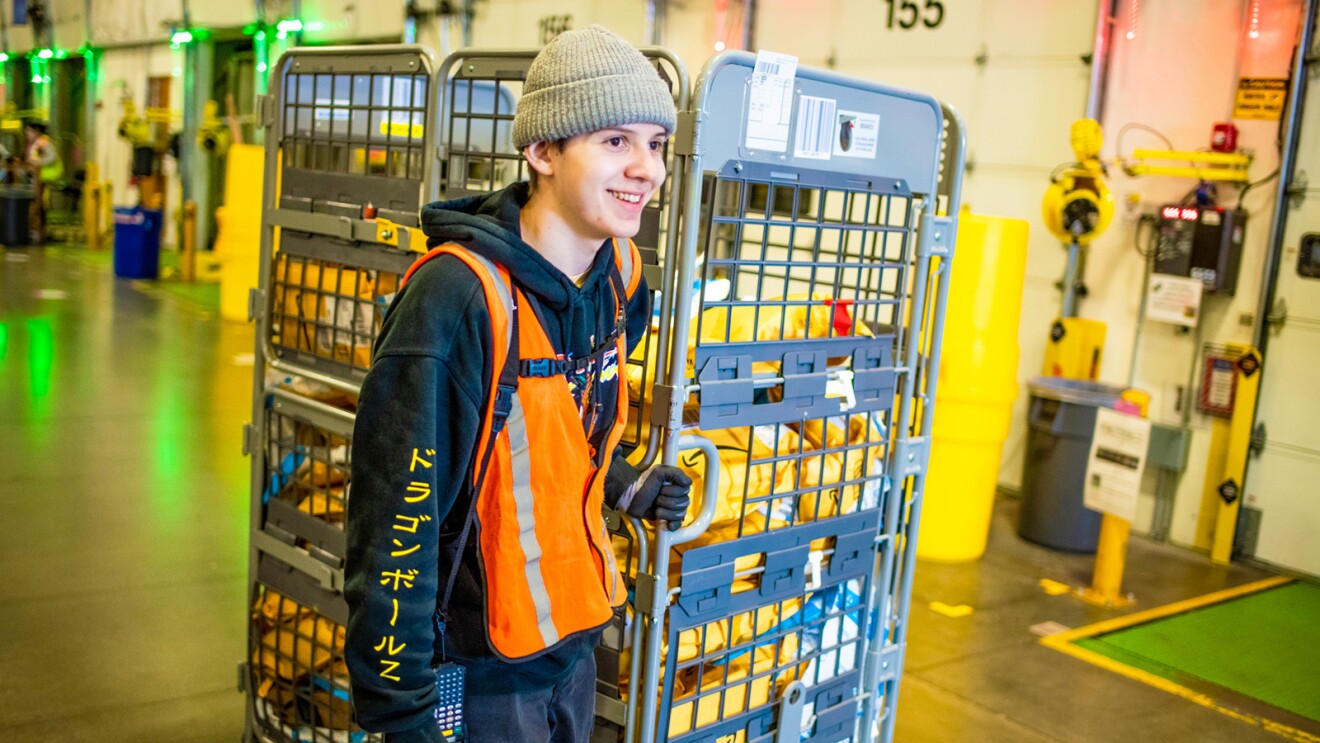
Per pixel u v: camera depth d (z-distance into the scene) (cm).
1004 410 512
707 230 196
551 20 940
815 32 737
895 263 240
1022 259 505
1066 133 607
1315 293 523
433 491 146
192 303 1104
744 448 220
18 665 337
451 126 229
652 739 207
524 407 155
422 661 148
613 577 177
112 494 505
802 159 209
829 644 247
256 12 1338
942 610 459
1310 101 521
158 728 309
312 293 258
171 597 397
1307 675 420
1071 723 364
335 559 246
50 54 1847
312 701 254
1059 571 520
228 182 1017
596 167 152
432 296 147
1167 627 460
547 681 166
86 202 1535
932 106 235
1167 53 570
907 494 263
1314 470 527
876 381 237
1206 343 561
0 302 995
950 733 350
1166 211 557
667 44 836
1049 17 610
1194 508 569
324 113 272
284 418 266
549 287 153
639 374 221
